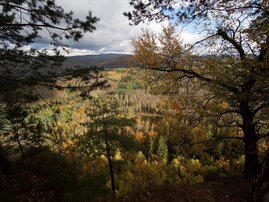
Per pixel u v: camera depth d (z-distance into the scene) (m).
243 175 11.55
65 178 12.30
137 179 23.80
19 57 9.38
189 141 13.83
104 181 21.20
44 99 10.60
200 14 7.79
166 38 10.80
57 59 9.93
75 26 9.91
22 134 14.94
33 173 12.56
